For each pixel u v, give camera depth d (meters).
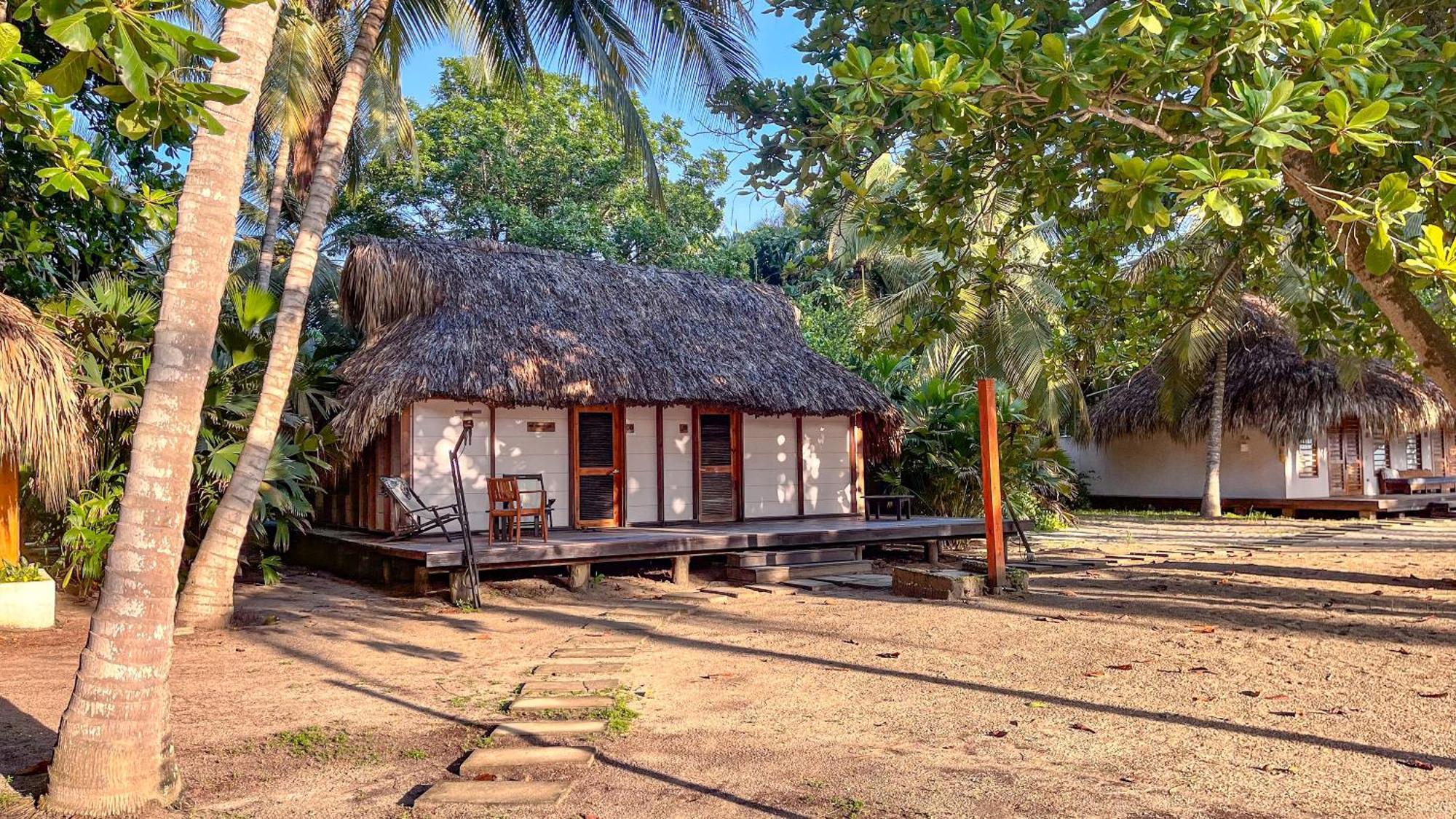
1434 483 22.17
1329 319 9.62
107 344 9.26
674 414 13.12
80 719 3.79
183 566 9.85
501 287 12.66
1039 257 20.78
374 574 11.23
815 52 8.02
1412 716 5.16
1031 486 17.39
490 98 23.53
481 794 4.03
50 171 4.36
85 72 2.62
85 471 8.23
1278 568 11.51
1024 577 9.86
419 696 5.86
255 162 17.28
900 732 5.00
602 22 11.65
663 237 23.70
